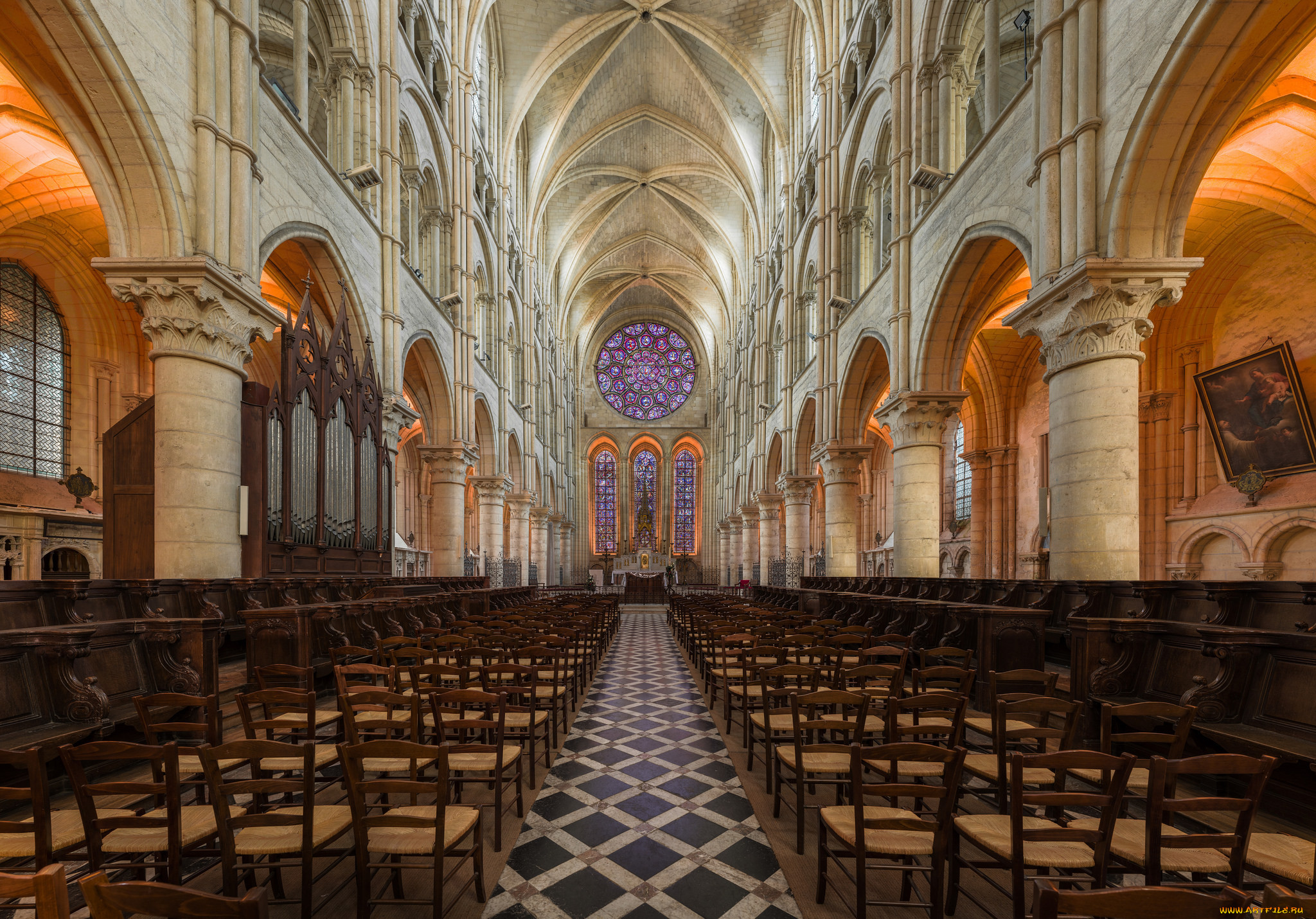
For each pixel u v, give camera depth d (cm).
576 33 2597
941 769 438
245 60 858
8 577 1440
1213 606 589
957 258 1171
